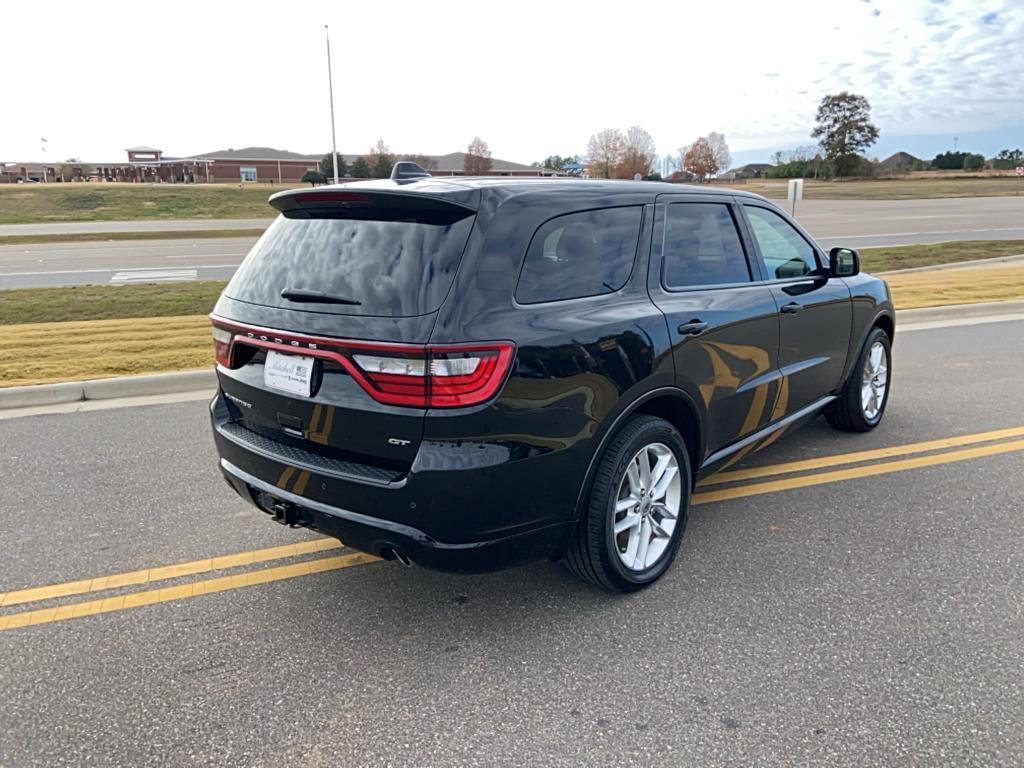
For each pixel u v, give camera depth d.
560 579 3.64
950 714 2.62
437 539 2.77
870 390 5.61
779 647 3.04
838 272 4.74
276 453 3.12
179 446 5.57
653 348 3.27
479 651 3.06
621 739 2.54
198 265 19.69
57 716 2.71
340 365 2.83
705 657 2.98
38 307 11.45
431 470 2.67
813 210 38.34
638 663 2.96
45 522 4.30
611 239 3.32
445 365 2.63
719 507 4.41
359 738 2.58
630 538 3.42
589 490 3.12
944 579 3.56
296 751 2.52
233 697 2.80
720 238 3.97
